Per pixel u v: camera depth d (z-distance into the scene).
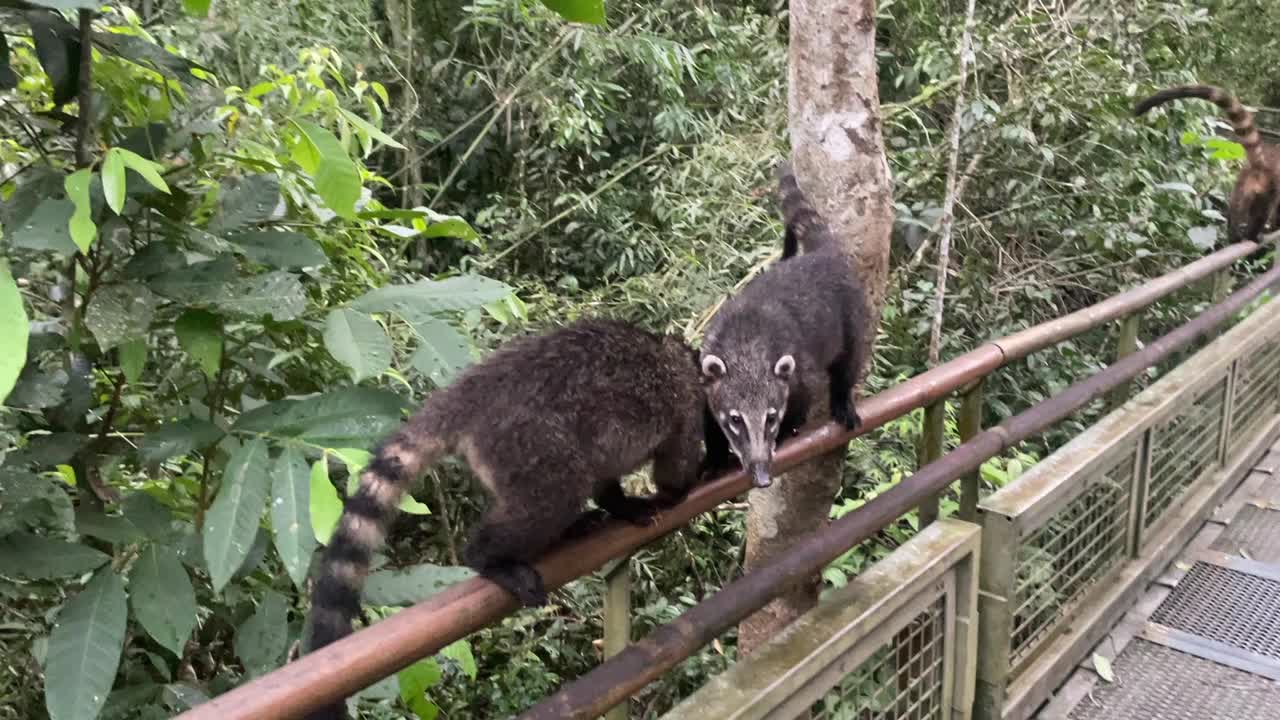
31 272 2.33
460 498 4.32
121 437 2.28
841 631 2.28
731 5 7.10
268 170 2.46
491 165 6.91
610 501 2.06
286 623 2.20
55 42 1.95
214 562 1.76
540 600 1.70
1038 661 3.25
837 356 2.99
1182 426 4.19
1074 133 5.97
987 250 5.91
